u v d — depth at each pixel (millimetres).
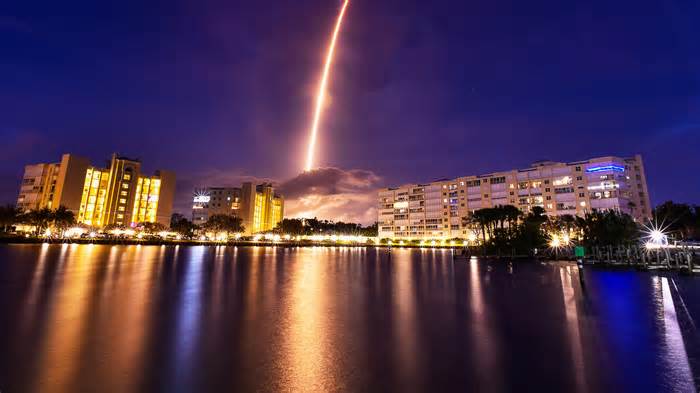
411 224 176625
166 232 139750
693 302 17203
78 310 14062
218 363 8312
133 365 8109
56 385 6965
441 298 18250
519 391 6906
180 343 9836
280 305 15711
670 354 9234
